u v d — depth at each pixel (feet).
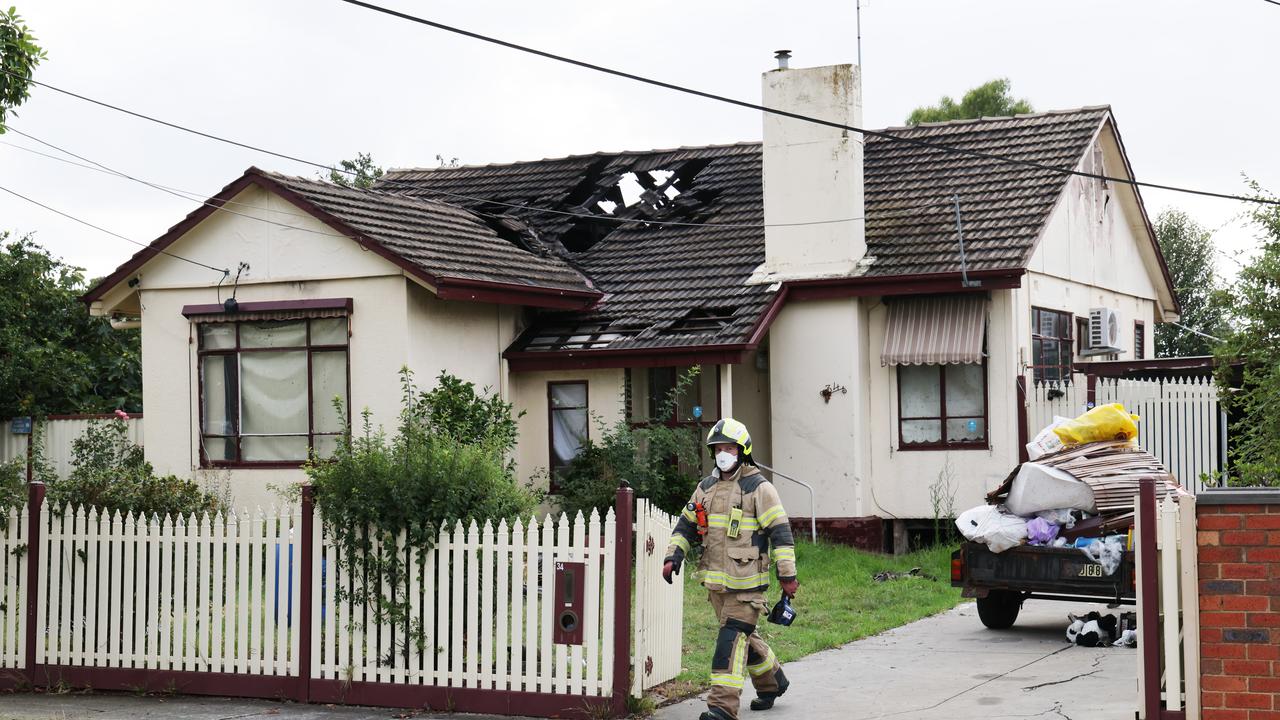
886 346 62.69
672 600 33.65
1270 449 40.81
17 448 71.61
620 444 59.72
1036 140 70.69
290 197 58.03
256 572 33.09
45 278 84.79
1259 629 23.88
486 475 32.65
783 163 65.72
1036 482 40.40
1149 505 26.17
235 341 60.03
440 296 56.65
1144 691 25.94
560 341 64.28
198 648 33.81
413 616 31.63
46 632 35.04
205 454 60.34
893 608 47.03
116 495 39.81
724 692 28.35
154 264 61.21
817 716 30.09
